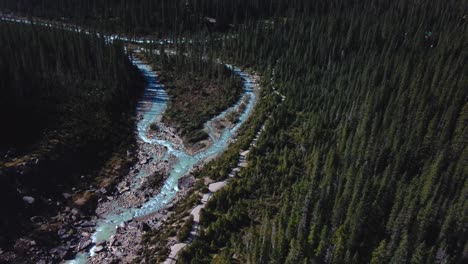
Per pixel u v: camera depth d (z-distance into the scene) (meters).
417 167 59.88
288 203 51.94
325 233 44.31
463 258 43.22
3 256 51.00
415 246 43.91
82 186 67.19
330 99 85.25
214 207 56.19
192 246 47.62
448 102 70.88
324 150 64.31
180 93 106.44
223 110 97.12
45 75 87.12
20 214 57.19
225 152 76.50
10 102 74.62
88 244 54.91
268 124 80.06
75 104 84.19
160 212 61.66
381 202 49.59
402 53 97.12
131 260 51.06
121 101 95.50
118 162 75.12
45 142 70.19
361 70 97.00
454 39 99.06
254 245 43.75
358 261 43.88
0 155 64.31
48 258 52.03
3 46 90.38
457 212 46.78
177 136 86.88
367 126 69.25
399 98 74.19
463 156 55.12
